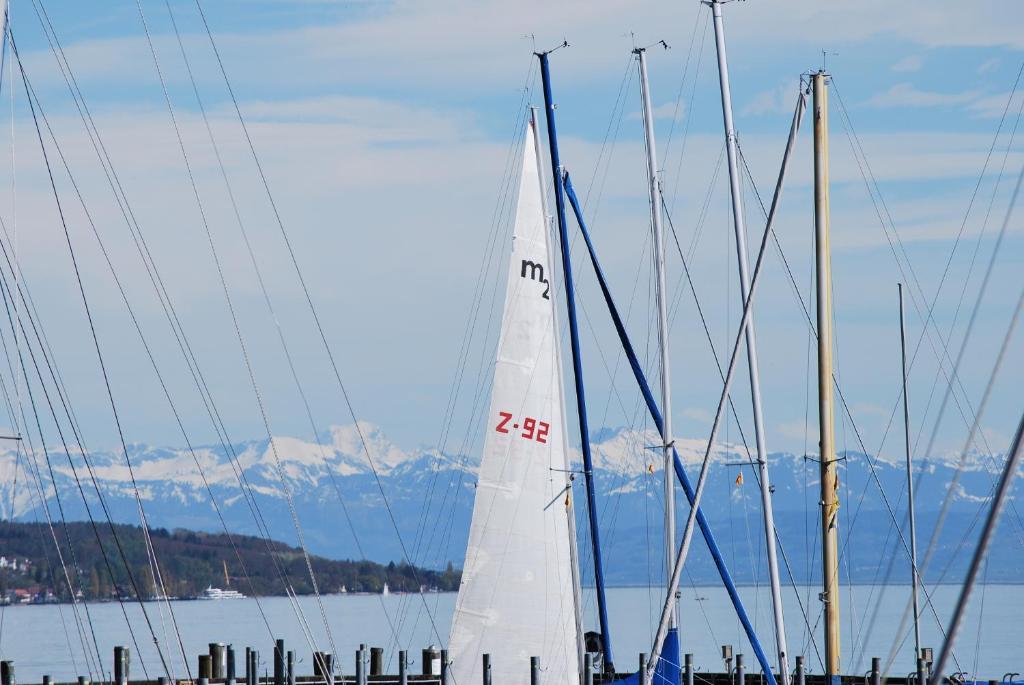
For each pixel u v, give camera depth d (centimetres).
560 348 15738
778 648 16000
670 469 16738
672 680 15350
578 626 15638
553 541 15475
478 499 15325
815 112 17275
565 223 16850
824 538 16788
